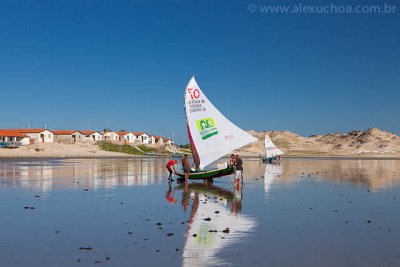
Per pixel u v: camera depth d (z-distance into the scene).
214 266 11.87
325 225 17.55
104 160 97.56
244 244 14.29
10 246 14.05
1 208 21.88
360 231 16.41
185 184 34.12
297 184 36.31
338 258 12.64
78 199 25.59
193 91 37.56
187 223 17.91
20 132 145.12
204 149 37.41
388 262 12.24
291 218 19.16
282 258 12.64
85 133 167.75
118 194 28.34
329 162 99.88
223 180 41.28
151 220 18.59
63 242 14.58
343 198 26.48
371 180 41.03
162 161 94.38
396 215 20.06
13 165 66.88
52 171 51.94
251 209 21.78
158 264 12.05
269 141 98.75
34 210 21.28
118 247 13.88
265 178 43.25
